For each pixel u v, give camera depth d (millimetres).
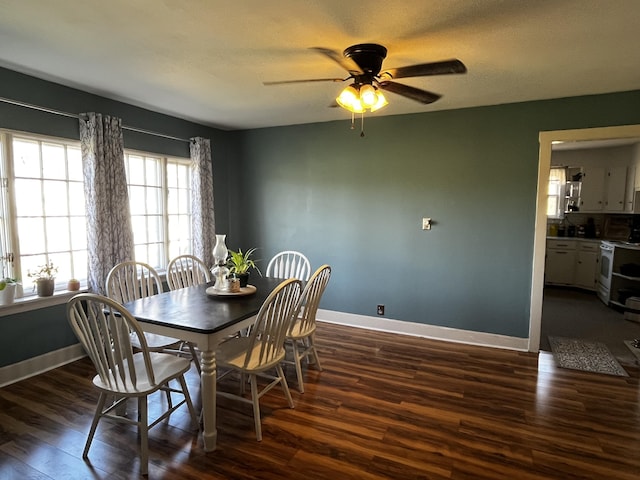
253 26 2006
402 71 1986
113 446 2113
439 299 3902
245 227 4953
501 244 3605
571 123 3270
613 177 5754
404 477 1883
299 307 2668
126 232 3453
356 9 1810
